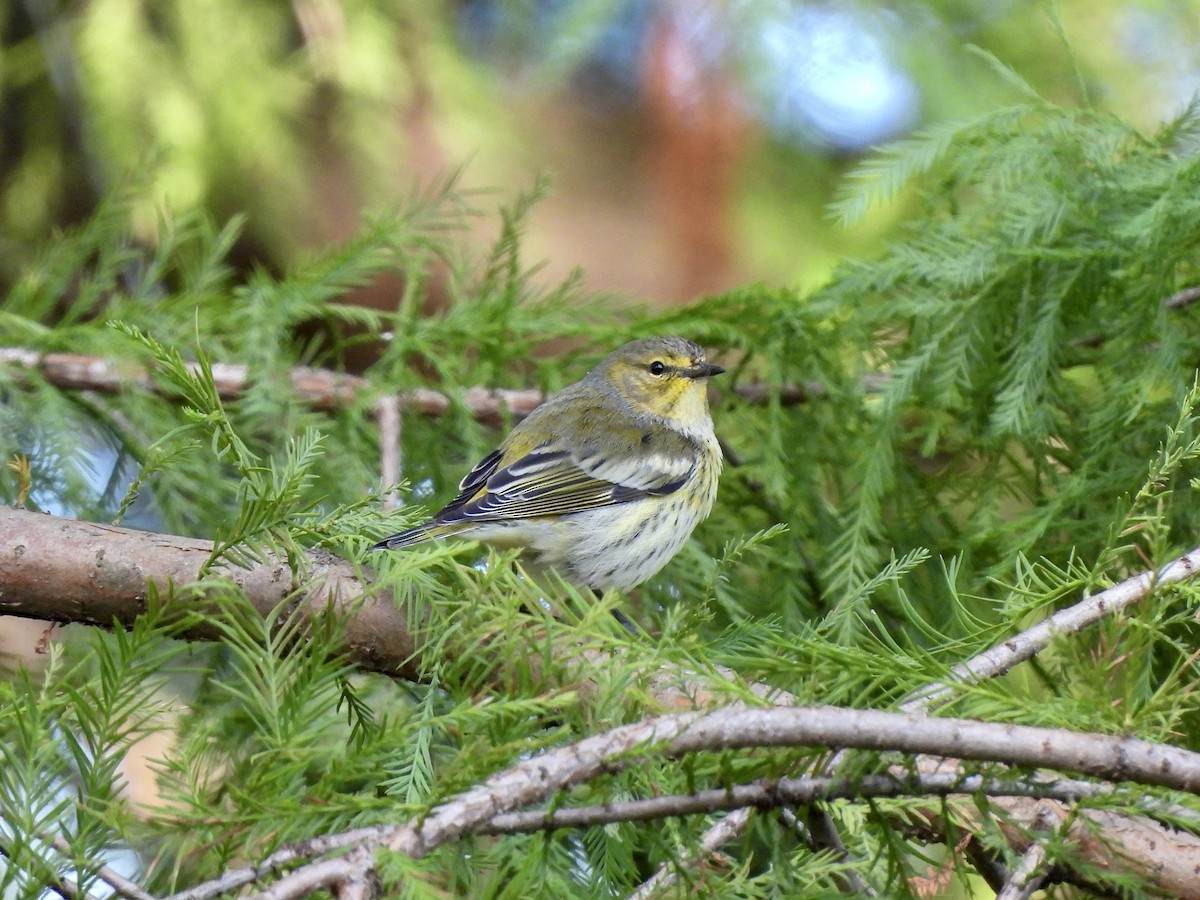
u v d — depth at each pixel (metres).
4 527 7.07
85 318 14.09
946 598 9.91
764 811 5.11
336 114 14.00
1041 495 10.03
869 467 9.66
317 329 14.86
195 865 6.35
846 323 10.56
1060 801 5.35
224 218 14.30
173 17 13.39
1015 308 9.78
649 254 15.44
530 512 10.25
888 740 4.85
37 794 4.99
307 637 6.93
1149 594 5.28
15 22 14.30
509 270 11.12
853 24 13.25
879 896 5.36
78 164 14.70
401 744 5.41
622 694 5.40
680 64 14.94
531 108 15.55
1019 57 13.10
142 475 6.46
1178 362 8.69
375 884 4.54
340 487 10.12
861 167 13.77
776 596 10.38
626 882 5.76
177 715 9.25
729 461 11.44
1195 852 5.62
